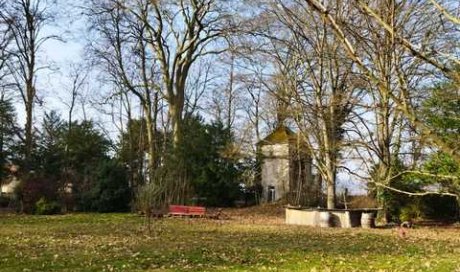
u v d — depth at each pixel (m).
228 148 41.66
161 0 39.81
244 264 14.14
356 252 17.09
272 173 45.78
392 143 20.19
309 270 13.19
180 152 40.88
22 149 45.31
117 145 49.25
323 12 3.40
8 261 14.16
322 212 28.58
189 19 42.06
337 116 23.42
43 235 21.41
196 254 15.93
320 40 22.50
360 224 28.52
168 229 24.88
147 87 43.22
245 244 18.88
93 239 20.05
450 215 30.64
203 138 42.28
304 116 26.53
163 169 39.00
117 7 40.88
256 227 26.83
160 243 18.86
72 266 13.57
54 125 50.09
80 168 46.69
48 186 39.16
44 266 13.49
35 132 46.69
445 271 13.21
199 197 41.91
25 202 37.41
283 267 13.69
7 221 29.05
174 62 42.84
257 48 38.28
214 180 42.16
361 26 5.51
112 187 39.38
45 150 45.97
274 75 36.25
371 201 34.62
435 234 24.28
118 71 43.53
